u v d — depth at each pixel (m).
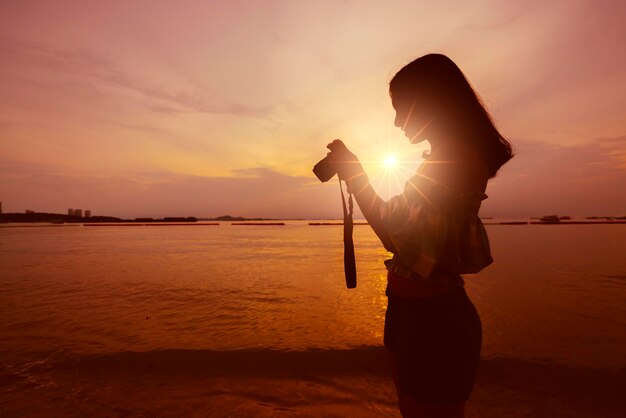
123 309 5.37
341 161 1.01
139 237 27.89
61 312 5.20
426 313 0.88
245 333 4.16
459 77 0.91
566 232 30.97
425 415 0.89
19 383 2.98
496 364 3.22
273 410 2.55
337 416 2.47
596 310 5.04
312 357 3.44
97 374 3.14
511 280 7.52
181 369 3.21
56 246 18.62
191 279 8.13
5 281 7.94
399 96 0.97
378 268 9.91
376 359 3.38
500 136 0.93
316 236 30.02
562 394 2.73
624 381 2.89
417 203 0.84
